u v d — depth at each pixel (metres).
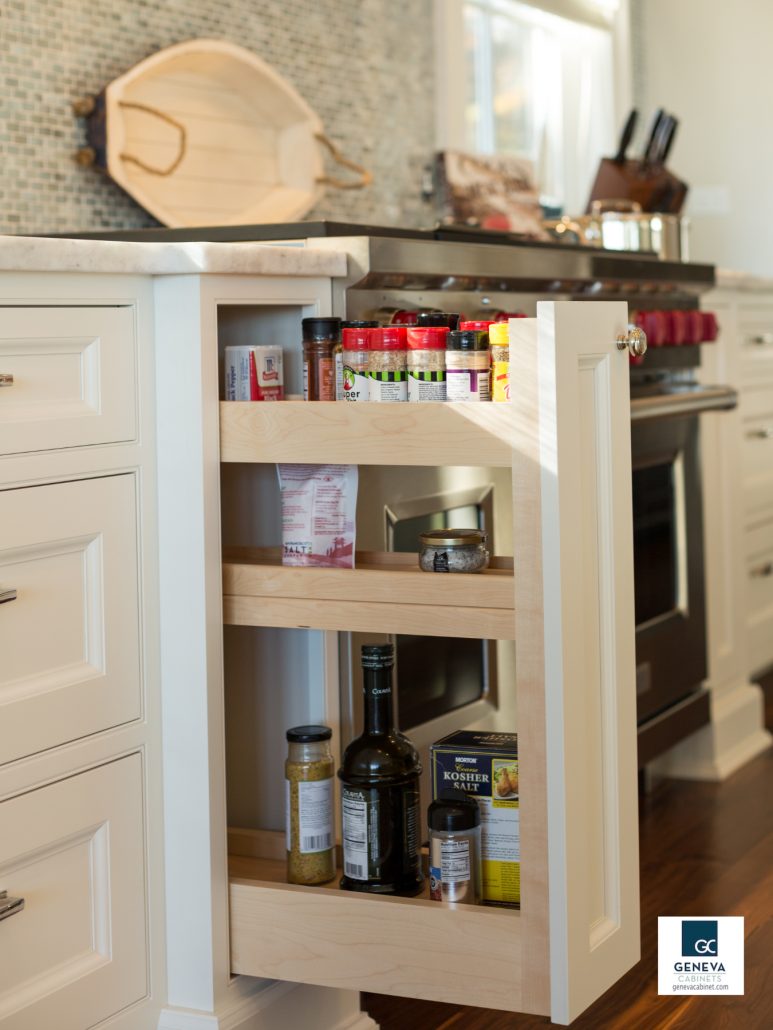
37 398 1.47
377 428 1.54
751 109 4.73
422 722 2.11
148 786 1.64
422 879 1.70
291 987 1.78
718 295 3.30
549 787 1.45
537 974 1.49
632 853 1.59
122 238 2.01
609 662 1.54
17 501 1.44
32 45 2.40
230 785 1.88
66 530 1.51
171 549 1.63
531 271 2.26
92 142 2.51
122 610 1.59
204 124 2.80
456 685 2.21
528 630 1.45
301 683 1.84
